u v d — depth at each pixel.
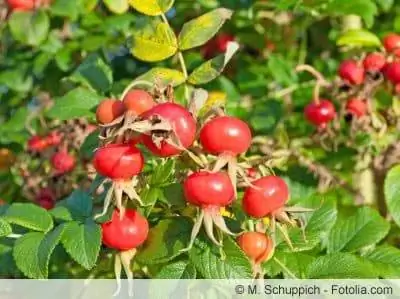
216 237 0.42
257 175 0.43
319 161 0.73
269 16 0.84
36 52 0.85
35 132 0.75
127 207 0.42
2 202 0.71
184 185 0.41
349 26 0.83
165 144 0.39
